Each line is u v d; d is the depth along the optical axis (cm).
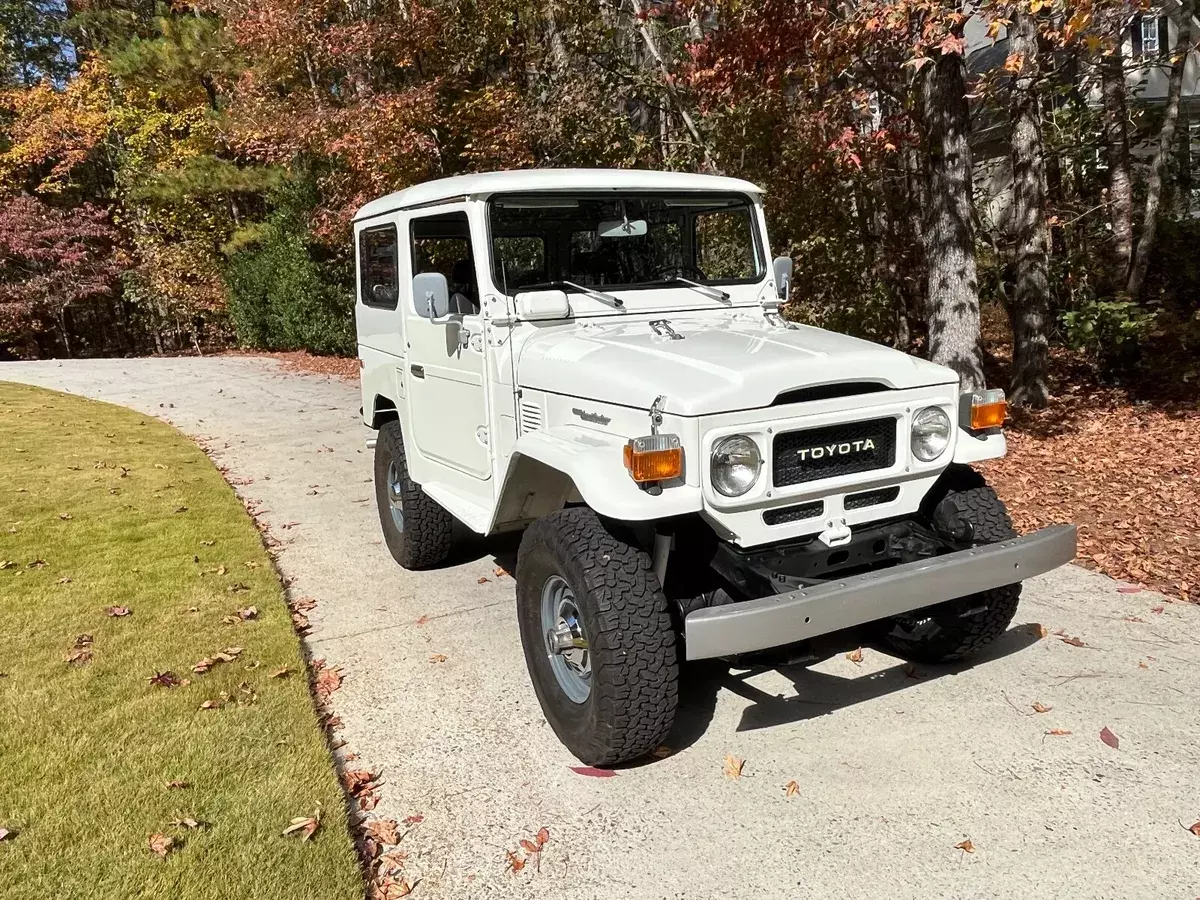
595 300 394
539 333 374
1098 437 771
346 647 431
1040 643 398
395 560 556
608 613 289
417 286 378
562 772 319
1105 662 377
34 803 297
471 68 1228
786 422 297
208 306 2305
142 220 2330
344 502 707
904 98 791
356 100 1227
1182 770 298
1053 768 303
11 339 2491
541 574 325
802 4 673
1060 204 1028
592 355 336
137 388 1399
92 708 363
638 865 267
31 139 2253
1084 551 509
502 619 457
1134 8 623
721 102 853
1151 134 1016
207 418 1123
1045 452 740
